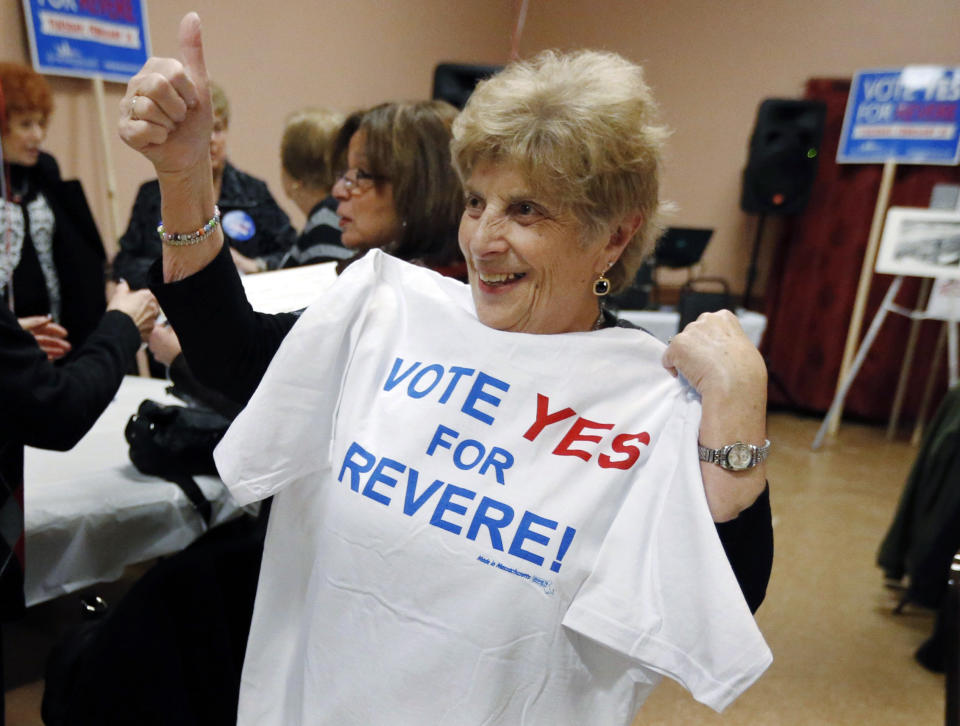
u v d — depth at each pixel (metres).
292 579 0.85
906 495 2.39
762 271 4.77
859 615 2.42
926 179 4.14
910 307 4.30
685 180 4.69
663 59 4.43
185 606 1.02
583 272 0.73
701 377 0.69
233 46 3.38
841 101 4.25
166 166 0.73
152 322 1.26
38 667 1.83
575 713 0.70
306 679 0.78
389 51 4.10
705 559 0.64
